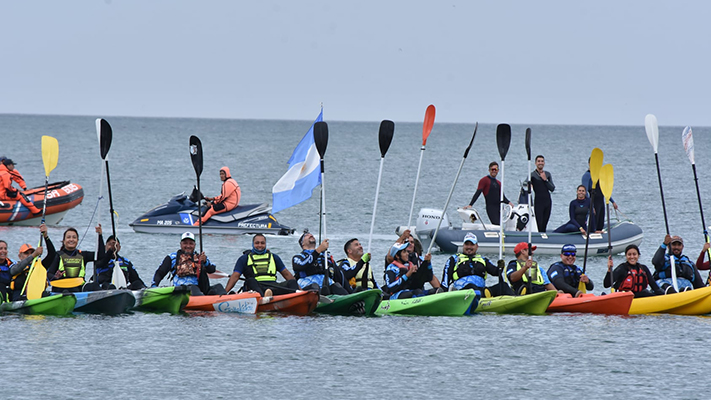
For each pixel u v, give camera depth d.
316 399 38.16
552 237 87.56
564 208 140.12
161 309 57.00
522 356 45.75
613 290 60.84
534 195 88.81
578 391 39.69
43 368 42.00
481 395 39.00
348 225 116.56
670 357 45.72
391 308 58.12
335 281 60.53
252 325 52.72
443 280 61.00
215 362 43.75
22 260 56.78
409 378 41.44
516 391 39.59
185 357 44.59
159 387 39.41
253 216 103.75
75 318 54.09
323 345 47.62
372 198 157.50
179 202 103.88
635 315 57.62
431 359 44.91
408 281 60.16
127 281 60.69
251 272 59.59
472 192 176.75
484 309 58.97
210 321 53.78
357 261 62.19
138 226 101.94
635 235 89.00
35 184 187.62
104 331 50.25
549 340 49.38
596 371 42.94
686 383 40.97
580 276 61.09
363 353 46.00
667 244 61.34
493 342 48.91
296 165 71.06
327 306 57.06
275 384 40.19
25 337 48.25
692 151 65.50
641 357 45.62
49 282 58.25
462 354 46.03
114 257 59.44
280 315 56.31
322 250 58.84
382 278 72.62
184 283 59.06
